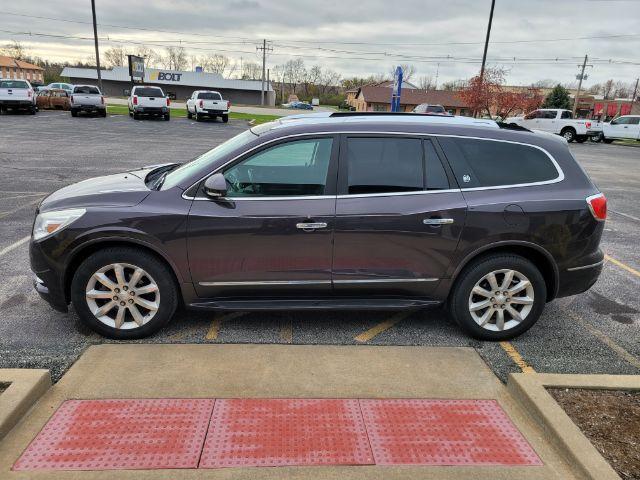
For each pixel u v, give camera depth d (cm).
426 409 313
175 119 3209
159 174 446
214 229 368
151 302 384
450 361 372
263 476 255
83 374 337
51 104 3375
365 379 344
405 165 383
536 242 388
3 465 257
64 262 371
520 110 3978
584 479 261
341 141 381
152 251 376
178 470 257
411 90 8144
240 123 3155
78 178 1059
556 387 329
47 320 418
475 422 303
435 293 397
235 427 290
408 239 378
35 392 305
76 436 278
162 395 317
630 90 11519
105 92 8212
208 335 402
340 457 270
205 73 8356
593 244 400
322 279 384
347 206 372
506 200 382
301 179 376
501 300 400
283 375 345
